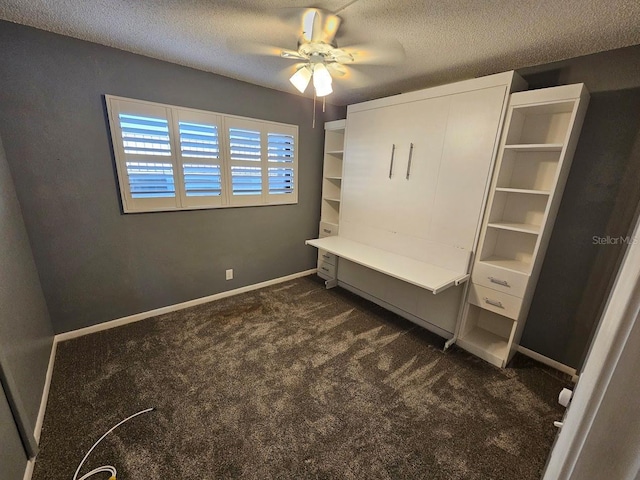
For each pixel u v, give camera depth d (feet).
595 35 5.45
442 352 7.77
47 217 6.86
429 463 4.76
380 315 9.64
